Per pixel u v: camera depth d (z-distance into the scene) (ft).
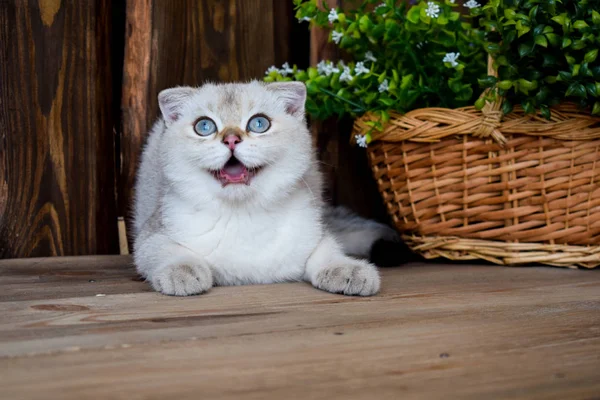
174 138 6.24
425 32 7.70
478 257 7.54
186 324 4.50
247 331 4.30
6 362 3.56
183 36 8.74
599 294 5.79
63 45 8.18
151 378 3.32
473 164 7.25
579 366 3.59
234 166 6.18
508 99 6.93
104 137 8.63
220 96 6.28
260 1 9.14
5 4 7.90
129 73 8.45
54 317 4.71
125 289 6.02
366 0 8.13
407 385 3.26
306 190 6.66
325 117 8.20
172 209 6.38
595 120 6.86
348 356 3.74
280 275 6.46
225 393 3.12
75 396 3.05
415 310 5.05
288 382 3.28
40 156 8.19
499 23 6.65
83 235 8.45
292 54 9.61
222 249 6.27
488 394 3.14
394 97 7.77
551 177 7.04
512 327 4.47
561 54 6.68
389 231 8.16
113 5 8.90
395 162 7.79
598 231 7.14
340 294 5.77
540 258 7.24
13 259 7.81
